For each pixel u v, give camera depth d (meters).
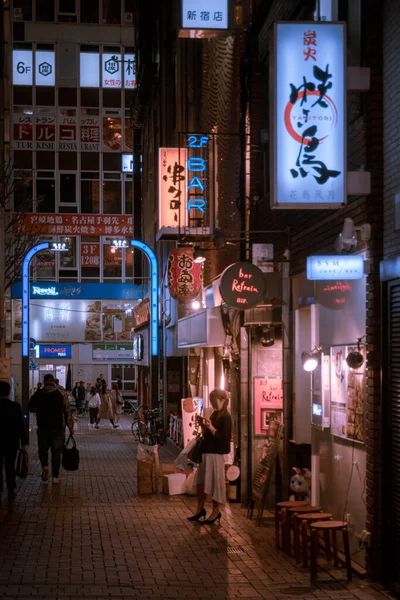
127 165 58.44
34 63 57.94
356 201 10.88
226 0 14.90
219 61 20.09
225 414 14.23
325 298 12.23
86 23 58.38
